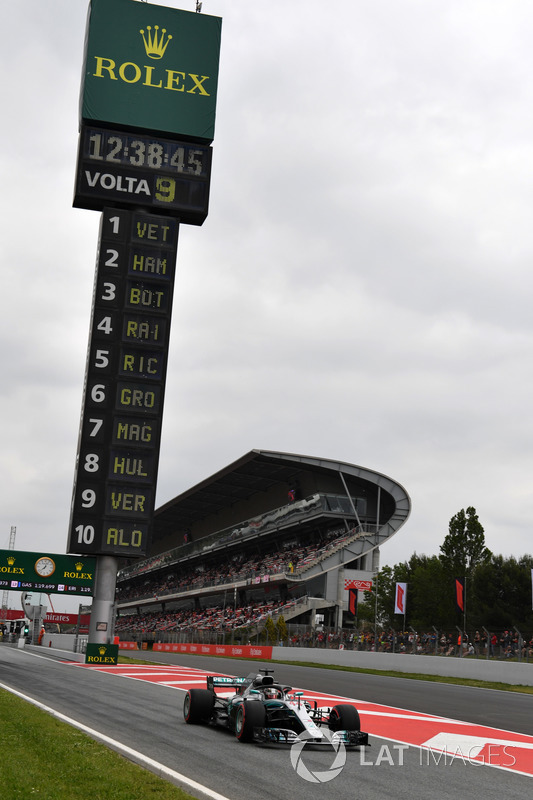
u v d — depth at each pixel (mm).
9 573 40156
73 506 39281
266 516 84250
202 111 44031
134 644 79438
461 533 70438
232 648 61406
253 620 71688
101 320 40781
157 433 40688
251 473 82750
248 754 13109
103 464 39844
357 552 73375
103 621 40562
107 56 43188
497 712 22219
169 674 33125
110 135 42750
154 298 41625
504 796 10930
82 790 9172
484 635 40000
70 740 12719
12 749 11383
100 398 40219
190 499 99438
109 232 41594
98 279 41062
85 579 40938
